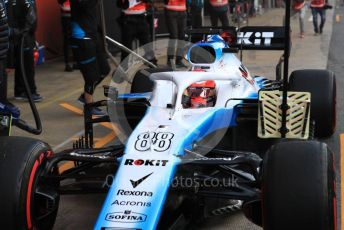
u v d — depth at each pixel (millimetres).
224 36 6824
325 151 3576
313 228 3350
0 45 4832
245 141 5320
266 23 20094
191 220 4301
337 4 30469
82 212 4984
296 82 6227
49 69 12680
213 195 3863
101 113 7887
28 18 5879
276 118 4492
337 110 8297
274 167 3510
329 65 12258
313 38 17109
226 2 14484
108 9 13719
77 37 7922
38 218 3965
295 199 3379
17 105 9211
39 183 3920
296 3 17234
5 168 3654
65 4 11836
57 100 9617
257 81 6250
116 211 3475
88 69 8031
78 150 4402
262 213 3537
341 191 5324
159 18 15523
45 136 7430
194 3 14391
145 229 3344
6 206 3564
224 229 4574
